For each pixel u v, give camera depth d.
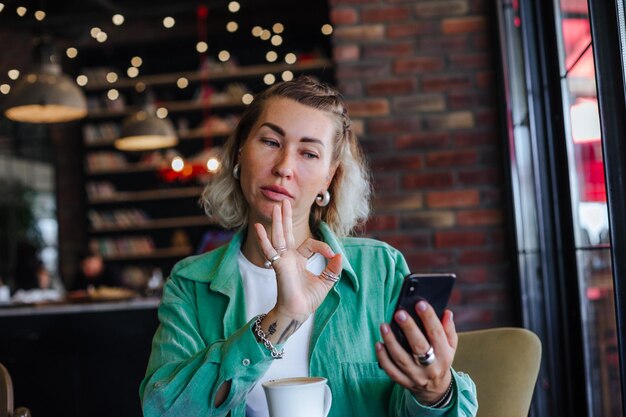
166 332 1.44
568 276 2.37
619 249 1.54
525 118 2.87
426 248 3.61
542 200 2.53
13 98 4.99
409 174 3.64
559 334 2.47
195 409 1.23
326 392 1.11
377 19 3.70
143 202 8.57
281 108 1.40
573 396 2.36
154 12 7.35
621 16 1.53
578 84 2.07
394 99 3.67
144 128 6.37
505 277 3.56
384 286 1.51
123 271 8.30
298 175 1.40
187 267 1.53
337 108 1.45
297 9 8.02
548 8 2.37
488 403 1.71
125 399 4.02
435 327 1.07
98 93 8.52
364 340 1.45
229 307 1.46
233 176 1.55
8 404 1.68
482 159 3.62
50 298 5.86
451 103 3.65
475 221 3.60
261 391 1.40
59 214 8.62
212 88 8.34
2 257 8.66
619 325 1.55
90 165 8.52
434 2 3.68
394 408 1.38
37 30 7.54
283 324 1.18
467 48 3.66
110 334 4.04
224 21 8.16
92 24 7.66
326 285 1.19
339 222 1.58
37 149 8.75
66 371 4.03
